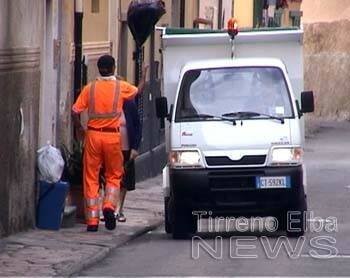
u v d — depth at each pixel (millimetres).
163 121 54344
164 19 92875
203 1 112688
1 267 40688
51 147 51688
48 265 41375
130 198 69688
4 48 45875
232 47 53531
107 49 72312
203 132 49281
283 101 50312
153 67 89000
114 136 50531
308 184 84312
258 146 48938
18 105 48438
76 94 62125
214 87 50938
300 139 49500
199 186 48844
